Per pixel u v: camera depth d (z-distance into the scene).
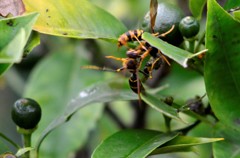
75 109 0.50
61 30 0.45
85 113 0.66
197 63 0.46
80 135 0.66
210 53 0.43
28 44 0.45
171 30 0.45
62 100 0.67
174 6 0.46
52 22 0.45
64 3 0.46
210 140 0.44
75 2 0.46
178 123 0.65
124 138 0.45
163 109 0.45
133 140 0.45
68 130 0.66
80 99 0.51
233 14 0.43
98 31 0.46
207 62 0.44
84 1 0.47
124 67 0.44
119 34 0.47
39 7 0.45
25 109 0.47
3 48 0.38
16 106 0.47
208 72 0.44
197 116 0.48
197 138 0.45
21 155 0.47
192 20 0.45
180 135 0.46
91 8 0.47
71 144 0.66
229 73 0.44
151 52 0.44
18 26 0.39
